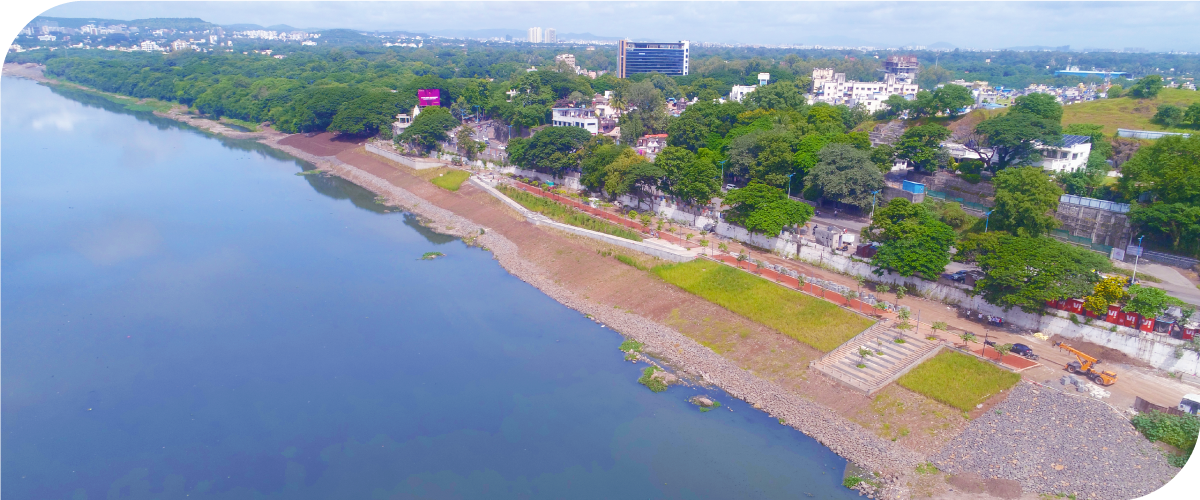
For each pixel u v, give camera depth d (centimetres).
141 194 14275
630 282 9112
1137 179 9169
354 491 5250
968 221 9700
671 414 6262
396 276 9838
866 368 6506
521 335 7956
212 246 11044
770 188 9812
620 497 5134
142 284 9375
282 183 15812
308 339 7788
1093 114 13762
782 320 7544
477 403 6469
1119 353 6322
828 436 5838
